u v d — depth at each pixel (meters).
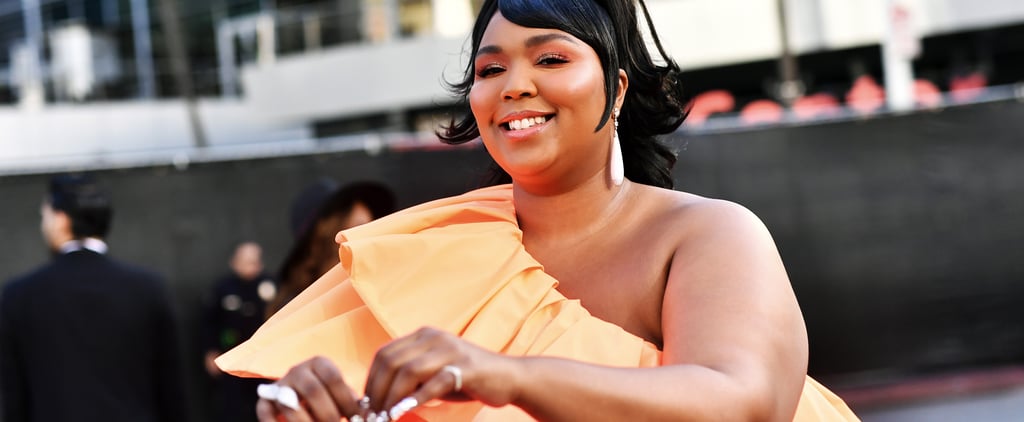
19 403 4.49
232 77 17.38
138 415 4.52
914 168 7.51
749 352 1.12
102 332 4.50
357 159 6.82
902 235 7.50
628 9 1.42
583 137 1.32
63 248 4.61
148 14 16.91
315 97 16.31
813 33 15.02
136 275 4.62
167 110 16.53
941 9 14.42
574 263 1.36
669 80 1.50
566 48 1.30
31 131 15.62
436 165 6.84
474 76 1.47
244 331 6.30
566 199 1.37
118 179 6.57
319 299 1.35
